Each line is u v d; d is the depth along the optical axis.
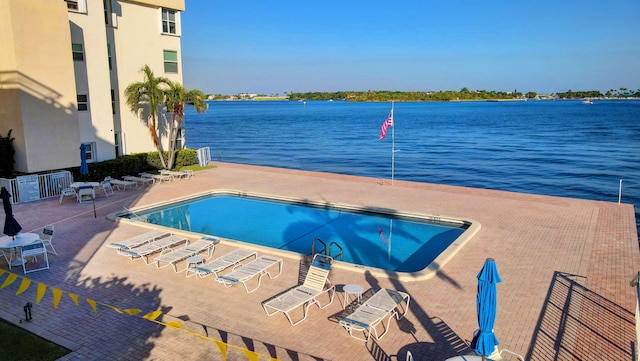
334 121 106.81
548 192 32.47
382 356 9.13
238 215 21.23
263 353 9.18
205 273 12.84
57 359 8.87
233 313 11.02
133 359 8.87
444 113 136.50
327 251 16.48
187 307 11.33
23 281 12.74
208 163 33.50
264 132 79.94
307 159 47.91
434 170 41.03
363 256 16.08
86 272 13.55
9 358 8.88
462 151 53.22
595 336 9.79
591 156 48.50
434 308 11.25
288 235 18.38
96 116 26.41
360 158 48.44
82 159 22.36
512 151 52.84
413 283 12.80
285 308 10.49
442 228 19.17
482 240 16.42
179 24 31.52
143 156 28.64
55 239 16.58
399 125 91.62
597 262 14.20
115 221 18.88
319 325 10.44
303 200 22.91
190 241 16.78
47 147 22.91
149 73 27.78
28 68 21.78
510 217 19.47
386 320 10.65
